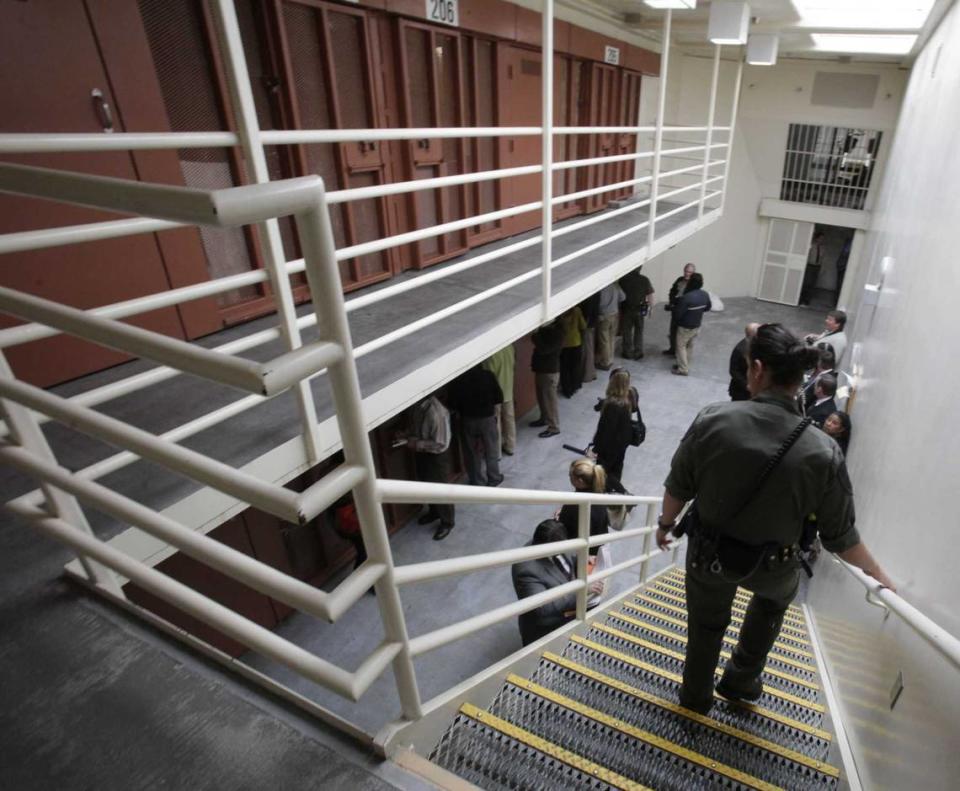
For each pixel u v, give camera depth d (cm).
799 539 155
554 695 192
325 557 412
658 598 352
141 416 216
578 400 700
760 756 186
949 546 143
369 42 343
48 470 107
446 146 431
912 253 328
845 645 231
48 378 243
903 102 809
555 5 502
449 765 153
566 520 325
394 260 402
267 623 374
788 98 950
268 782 97
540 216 575
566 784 152
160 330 272
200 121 273
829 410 453
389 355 255
